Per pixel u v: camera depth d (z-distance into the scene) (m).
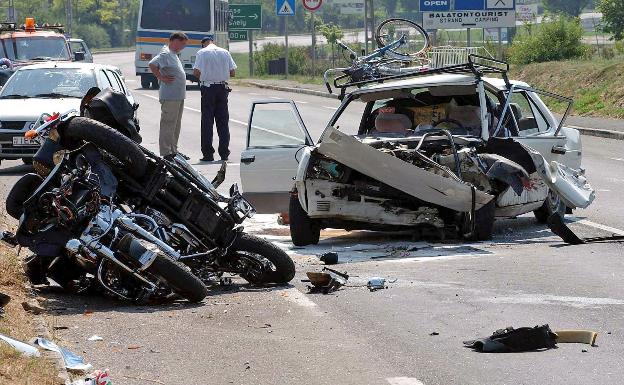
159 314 18.53
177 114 41.59
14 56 66.06
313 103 76.56
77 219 19.14
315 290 20.44
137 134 20.70
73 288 20.73
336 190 25.98
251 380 14.53
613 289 19.91
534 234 27.28
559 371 14.65
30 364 13.88
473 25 79.38
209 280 21.44
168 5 100.25
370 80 28.19
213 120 44.25
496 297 19.39
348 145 25.05
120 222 19.16
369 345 16.28
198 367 15.15
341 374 14.75
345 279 21.27
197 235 20.42
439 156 25.81
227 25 112.94
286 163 27.64
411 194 25.36
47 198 19.23
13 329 16.16
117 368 15.03
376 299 19.48
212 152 44.31
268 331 17.27
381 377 14.57
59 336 16.70
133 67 147.62
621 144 51.41
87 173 19.47
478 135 26.97
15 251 22.42
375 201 25.98
